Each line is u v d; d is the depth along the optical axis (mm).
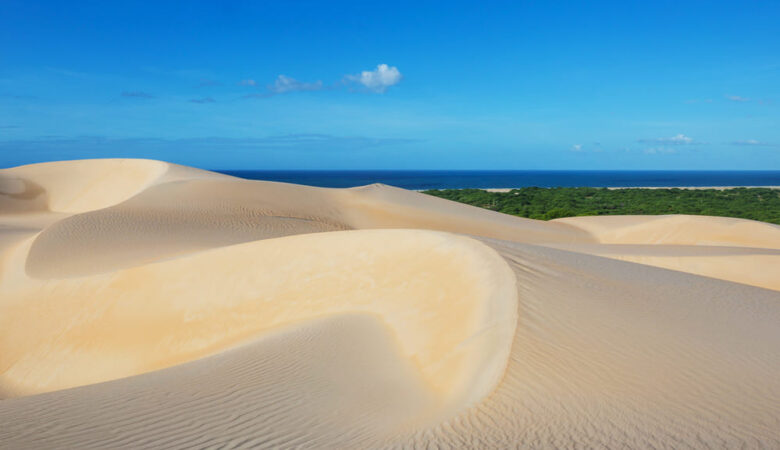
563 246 25609
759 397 5582
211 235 25375
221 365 8219
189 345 11898
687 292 11227
